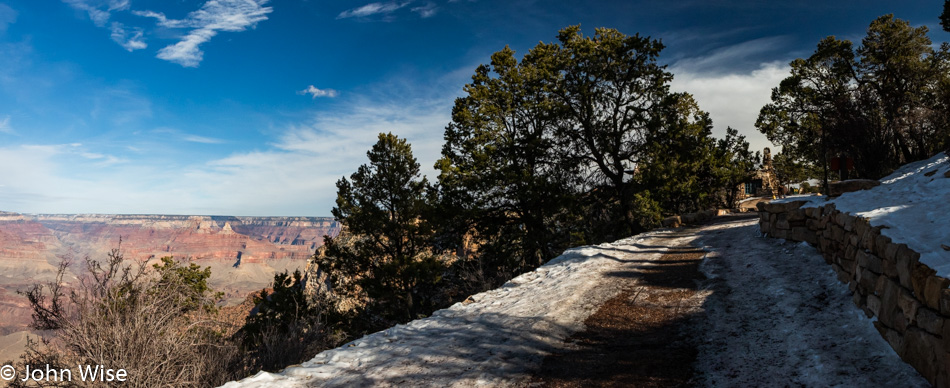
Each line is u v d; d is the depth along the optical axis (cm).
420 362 588
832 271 762
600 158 2808
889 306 484
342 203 2714
